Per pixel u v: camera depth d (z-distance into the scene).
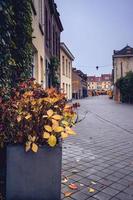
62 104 3.53
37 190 3.08
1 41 5.23
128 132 9.42
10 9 5.53
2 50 5.30
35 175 3.06
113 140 7.73
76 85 58.62
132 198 3.53
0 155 3.55
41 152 3.05
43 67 13.86
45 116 3.13
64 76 33.69
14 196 3.08
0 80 5.19
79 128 10.38
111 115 16.70
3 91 4.12
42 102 3.28
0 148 3.51
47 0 15.78
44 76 14.09
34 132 3.16
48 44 16.59
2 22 5.28
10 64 5.61
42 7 13.52
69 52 35.31
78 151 6.16
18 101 3.42
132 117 15.38
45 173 3.07
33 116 3.21
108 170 4.69
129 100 37.25
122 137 8.30
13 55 6.37
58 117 3.16
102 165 5.00
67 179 4.16
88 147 6.65
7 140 3.26
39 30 12.22
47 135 3.04
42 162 3.06
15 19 6.54
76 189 3.76
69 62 38.09
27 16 7.09
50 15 17.84
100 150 6.32
